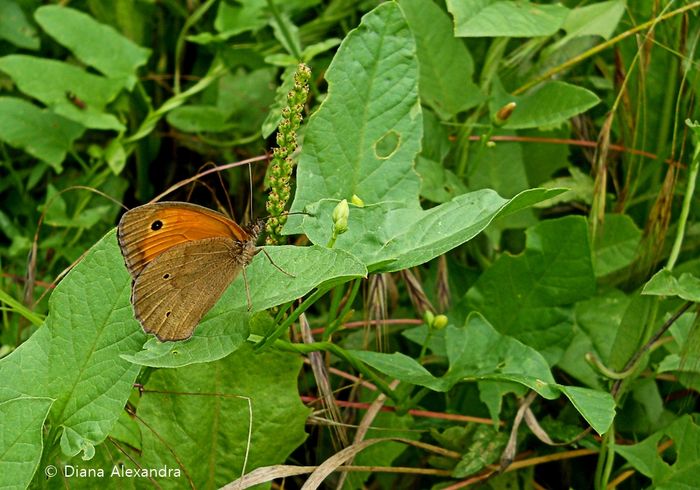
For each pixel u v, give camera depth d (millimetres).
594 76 509
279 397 424
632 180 497
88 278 402
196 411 423
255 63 521
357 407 455
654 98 487
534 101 475
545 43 507
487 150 487
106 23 535
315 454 462
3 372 399
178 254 385
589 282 442
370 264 394
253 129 518
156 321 389
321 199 408
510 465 447
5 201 521
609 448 438
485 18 457
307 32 525
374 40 418
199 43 529
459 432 447
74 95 501
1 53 538
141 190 526
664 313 460
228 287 399
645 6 485
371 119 418
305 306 404
